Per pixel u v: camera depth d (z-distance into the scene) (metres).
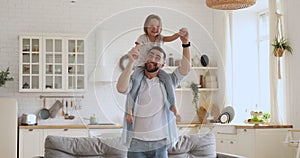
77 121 8.12
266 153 6.41
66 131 7.46
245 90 8.08
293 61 6.45
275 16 6.72
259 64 8.11
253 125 6.59
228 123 7.52
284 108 6.61
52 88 7.90
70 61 7.98
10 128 7.05
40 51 7.88
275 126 6.45
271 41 6.77
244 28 8.16
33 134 7.37
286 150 6.47
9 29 8.06
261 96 8.08
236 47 8.11
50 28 8.23
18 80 8.00
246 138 6.63
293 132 6.47
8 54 8.03
